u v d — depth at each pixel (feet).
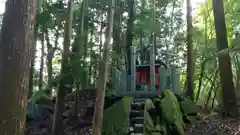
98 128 15.98
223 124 24.09
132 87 29.99
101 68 17.02
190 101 26.96
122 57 32.81
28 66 10.13
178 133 21.72
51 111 30.35
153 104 23.94
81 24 27.99
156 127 21.39
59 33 34.65
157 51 46.14
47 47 35.42
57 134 21.44
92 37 35.70
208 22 42.14
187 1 32.42
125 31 37.17
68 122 26.53
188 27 31.89
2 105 9.35
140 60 41.55
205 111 31.81
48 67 34.17
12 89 9.49
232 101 26.63
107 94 27.17
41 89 28.66
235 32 34.30
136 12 37.76
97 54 28.99
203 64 33.96
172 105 23.62
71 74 21.79
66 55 22.25
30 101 26.91
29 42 10.20
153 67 31.32
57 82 22.30
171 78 29.99
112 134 21.04
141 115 22.94
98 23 36.19
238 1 32.22
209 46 36.22
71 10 23.65
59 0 28.96
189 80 30.68
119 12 34.19
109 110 23.36
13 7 10.05
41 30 31.37
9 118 9.32
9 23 9.95
